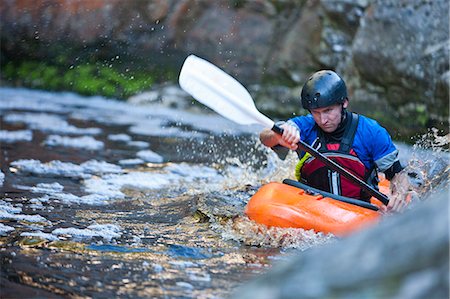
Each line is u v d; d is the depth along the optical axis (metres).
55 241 11.18
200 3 31.64
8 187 14.92
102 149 20.16
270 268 10.31
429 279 5.36
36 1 32.56
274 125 12.28
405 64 25.33
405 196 12.29
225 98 12.29
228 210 13.29
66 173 16.78
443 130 24.16
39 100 29.31
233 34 31.00
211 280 9.66
